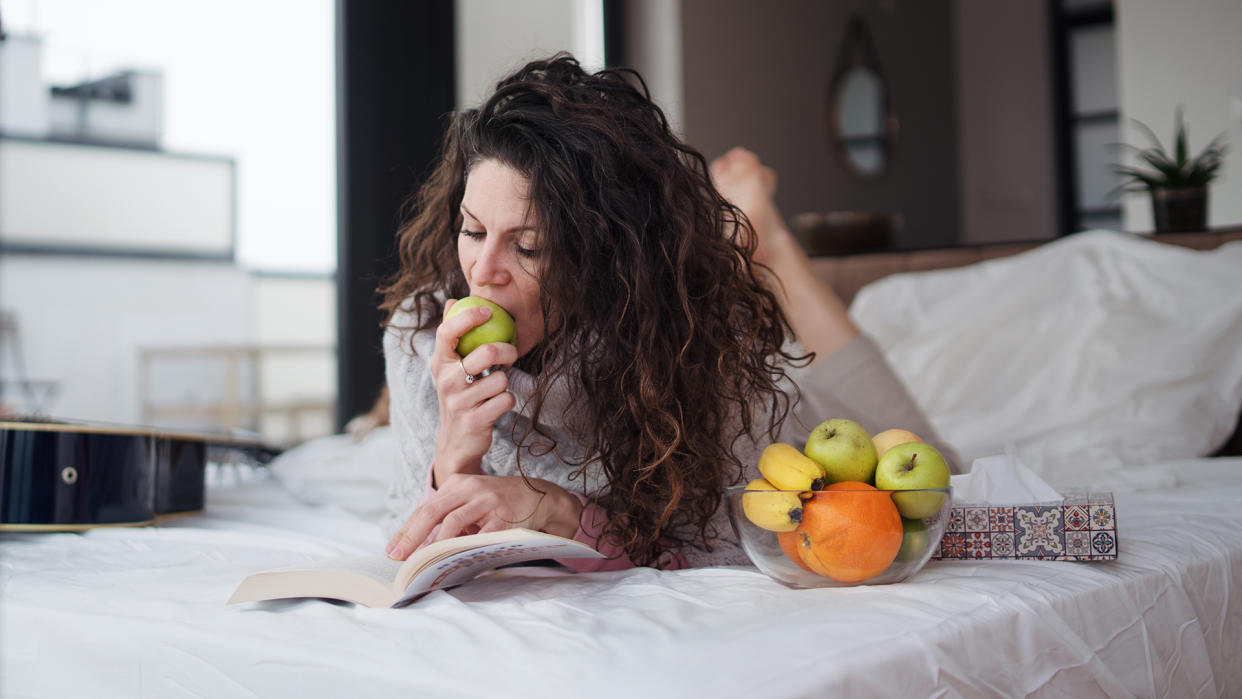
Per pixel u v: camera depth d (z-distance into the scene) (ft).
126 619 2.66
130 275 11.25
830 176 17.47
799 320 5.98
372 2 11.32
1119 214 20.66
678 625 2.35
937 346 7.64
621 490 3.38
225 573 3.28
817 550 2.61
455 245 3.83
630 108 3.49
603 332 3.27
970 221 21.68
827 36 17.49
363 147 11.15
